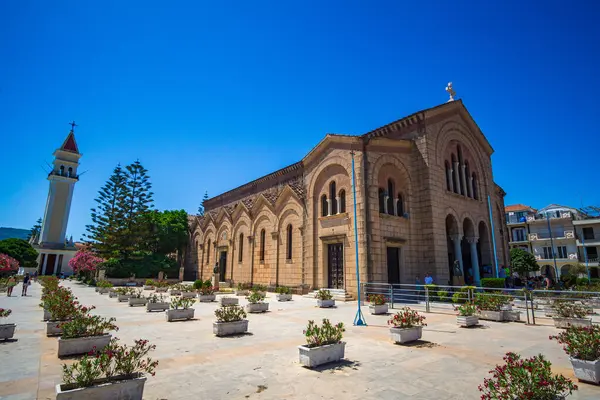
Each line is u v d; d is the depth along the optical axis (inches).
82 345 379.9
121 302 969.5
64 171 3026.6
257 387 277.1
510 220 2613.2
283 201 1328.7
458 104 1262.3
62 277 2694.4
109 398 229.9
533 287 1282.0
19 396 258.1
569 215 2359.7
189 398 254.1
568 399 257.1
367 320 621.6
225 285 1610.5
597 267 2164.1
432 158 1098.1
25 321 617.3
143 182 2201.0
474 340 453.7
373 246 965.2
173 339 455.2
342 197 1085.8
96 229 2074.3
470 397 256.7
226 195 2033.7
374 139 1045.8
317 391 268.2
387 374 309.9
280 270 1284.4
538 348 411.2
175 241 2188.7
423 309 775.1
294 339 455.2
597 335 308.7
